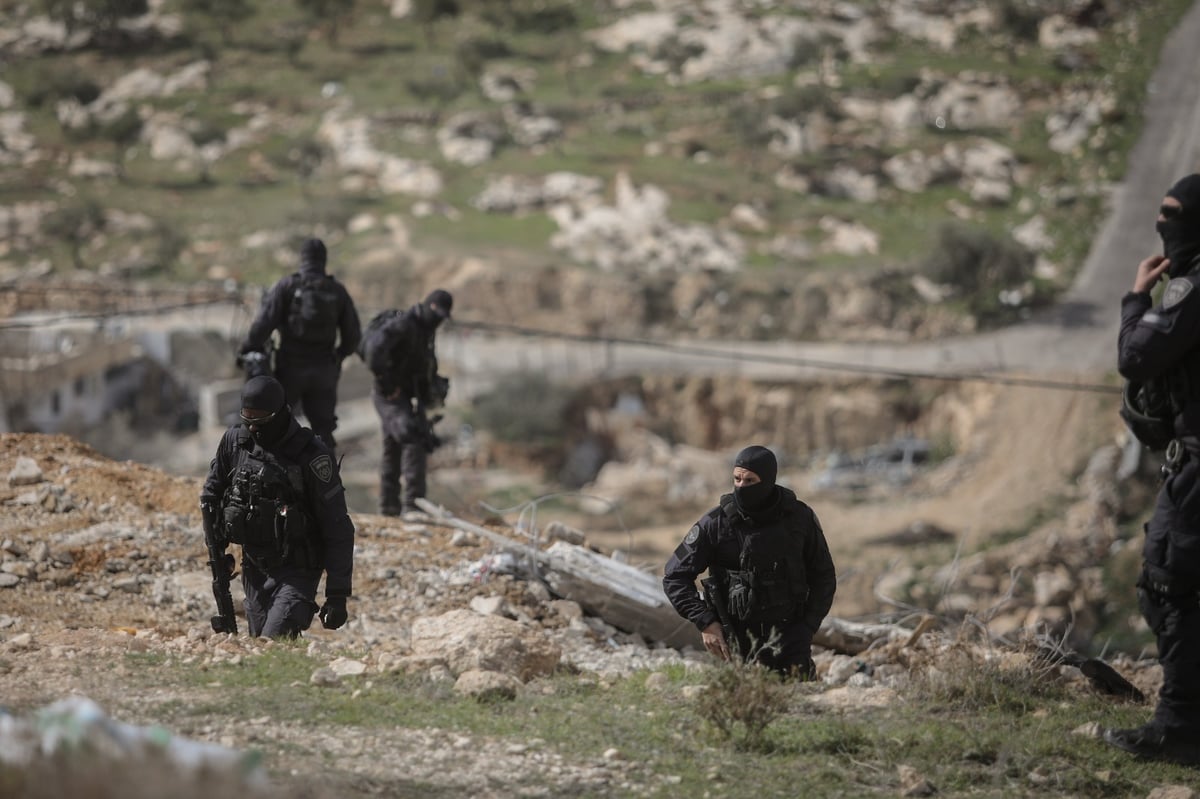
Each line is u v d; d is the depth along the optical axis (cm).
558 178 17875
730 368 14012
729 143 19888
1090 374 13575
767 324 15088
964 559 10000
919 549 10550
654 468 12912
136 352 12762
